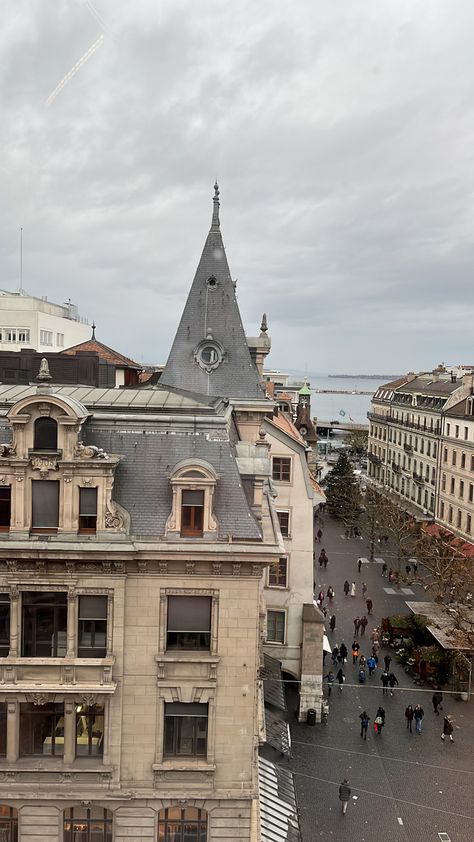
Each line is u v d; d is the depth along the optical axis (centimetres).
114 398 3011
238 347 4469
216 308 4488
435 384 10844
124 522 2456
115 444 2631
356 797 3659
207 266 4528
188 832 2564
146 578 2461
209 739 2514
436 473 9519
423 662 5128
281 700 4162
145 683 2491
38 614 2481
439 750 4181
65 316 11050
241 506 2547
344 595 7175
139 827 2528
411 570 8150
